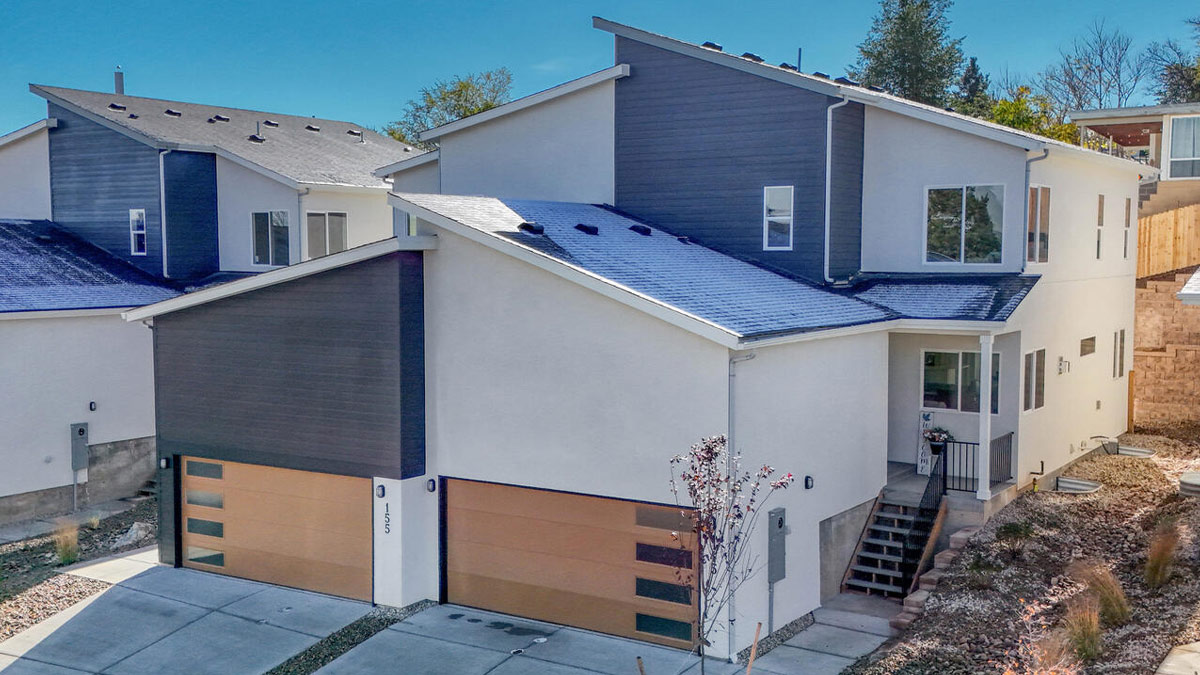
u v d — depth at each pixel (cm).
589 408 1533
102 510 2348
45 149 3012
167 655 1499
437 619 1617
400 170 2708
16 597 1734
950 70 5297
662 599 1494
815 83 2023
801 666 1408
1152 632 1290
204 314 1853
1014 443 1934
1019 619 1424
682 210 2202
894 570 1716
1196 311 2716
